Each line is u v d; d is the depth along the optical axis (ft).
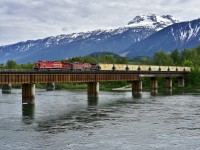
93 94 410.31
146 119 237.86
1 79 289.12
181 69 637.30
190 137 183.42
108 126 213.05
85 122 227.81
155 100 379.14
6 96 453.58
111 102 359.05
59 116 254.06
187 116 250.37
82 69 410.72
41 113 269.64
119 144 169.27
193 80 606.55
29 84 322.34
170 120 233.35
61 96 449.48
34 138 180.96
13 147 163.53
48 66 385.70
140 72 483.10
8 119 239.09
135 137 183.52
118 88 644.27
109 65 477.36
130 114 262.67
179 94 480.23
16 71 300.61
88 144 169.27
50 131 198.18
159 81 641.40
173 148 162.50
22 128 206.69
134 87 492.13
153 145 167.63
